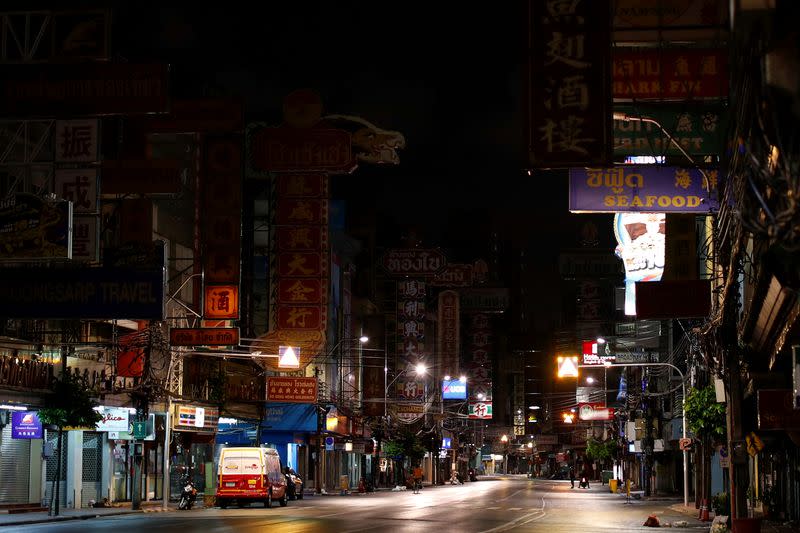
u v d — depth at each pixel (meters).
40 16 33.69
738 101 12.24
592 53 19.61
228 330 44.72
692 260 33.84
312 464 85.69
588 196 24.22
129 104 32.69
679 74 22.77
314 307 50.72
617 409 102.25
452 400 143.75
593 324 104.19
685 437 52.53
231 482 46.28
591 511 49.94
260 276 68.81
